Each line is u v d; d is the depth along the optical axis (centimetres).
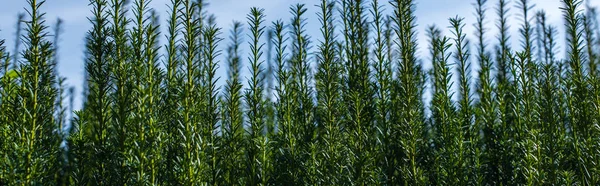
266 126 572
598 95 463
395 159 488
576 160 476
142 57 424
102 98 422
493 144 531
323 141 503
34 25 393
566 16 468
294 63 543
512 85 558
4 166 376
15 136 396
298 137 498
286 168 475
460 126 488
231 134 469
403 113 493
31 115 390
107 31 420
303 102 517
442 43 509
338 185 446
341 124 482
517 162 489
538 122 504
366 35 533
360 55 522
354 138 485
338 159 457
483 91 576
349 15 530
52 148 416
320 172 454
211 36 457
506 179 504
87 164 416
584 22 604
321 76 496
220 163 455
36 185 377
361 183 450
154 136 407
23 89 402
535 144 459
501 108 530
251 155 468
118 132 409
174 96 446
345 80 521
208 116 446
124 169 401
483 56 610
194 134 414
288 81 521
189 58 434
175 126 438
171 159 434
